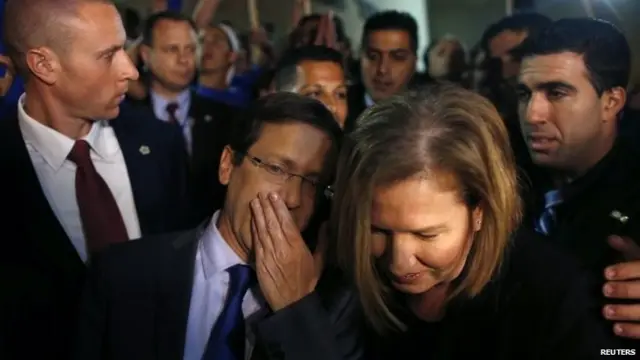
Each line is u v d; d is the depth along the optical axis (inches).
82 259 49.6
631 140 48.0
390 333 34.9
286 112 37.1
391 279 32.6
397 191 29.0
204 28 85.0
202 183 64.4
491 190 29.5
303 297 34.5
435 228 29.4
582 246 44.2
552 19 70.9
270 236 35.6
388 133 29.4
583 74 46.7
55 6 45.9
